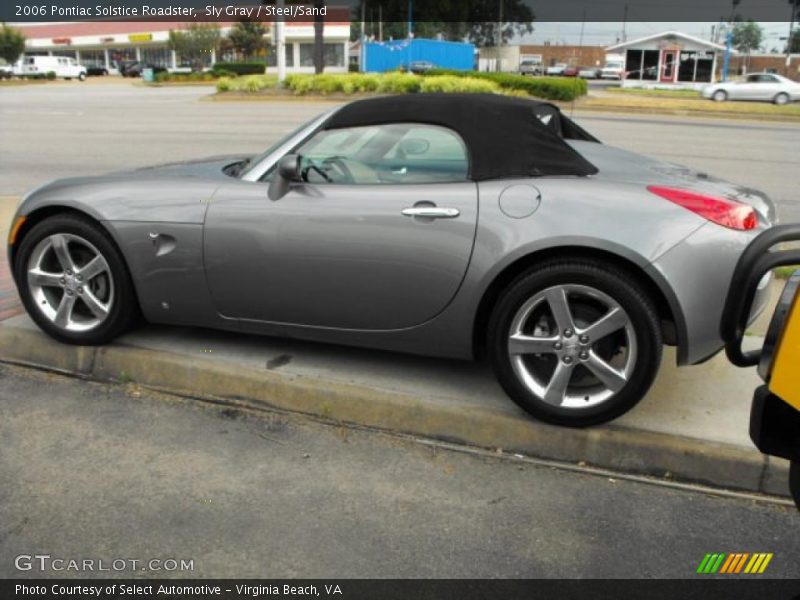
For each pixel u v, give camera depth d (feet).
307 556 8.84
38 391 12.95
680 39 160.97
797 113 85.30
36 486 10.11
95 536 9.11
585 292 10.73
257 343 14.21
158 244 12.69
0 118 66.33
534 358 11.49
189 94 109.50
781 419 7.05
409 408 11.80
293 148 12.63
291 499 9.96
